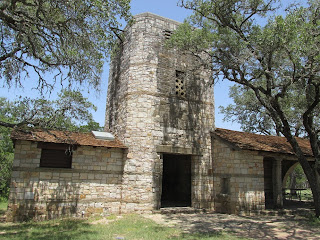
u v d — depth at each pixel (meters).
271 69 11.30
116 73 15.91
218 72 12.24
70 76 10.06
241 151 12.98
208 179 14.21
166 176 18.42
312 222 10.90
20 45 9.26
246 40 12.02
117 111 14.79
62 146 11.65
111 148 12.72
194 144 14.27
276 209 13.71
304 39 9.95
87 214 11.67
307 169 12.38
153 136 13.28
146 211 12.46
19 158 10.84
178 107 14.30
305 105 14.95
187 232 9.05
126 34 15.31
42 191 11.02
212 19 12.17
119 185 12.59
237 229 9.68
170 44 13.24
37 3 9.25
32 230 8.94
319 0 11.50
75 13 9.40
